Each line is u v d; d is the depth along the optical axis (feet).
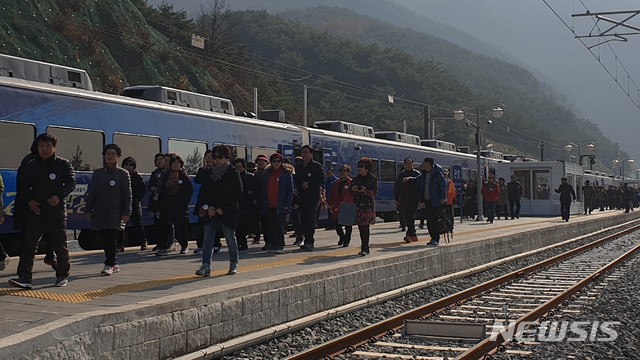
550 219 113.29
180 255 46.98
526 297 42.14
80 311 24.47
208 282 32.60
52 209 29.84
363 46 581.53
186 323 26.23
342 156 88.89
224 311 28.32
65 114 49.78
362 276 39.86
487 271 57.47
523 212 137.08
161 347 24.97
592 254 72.69
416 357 26.63
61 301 26.84
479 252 59.31
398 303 40.75
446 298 38.73
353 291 38.75
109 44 183.11
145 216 56.39
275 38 566.77
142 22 204.44
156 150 57.88
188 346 26.30
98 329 22.38
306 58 554.87
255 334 29.53
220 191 34.78
